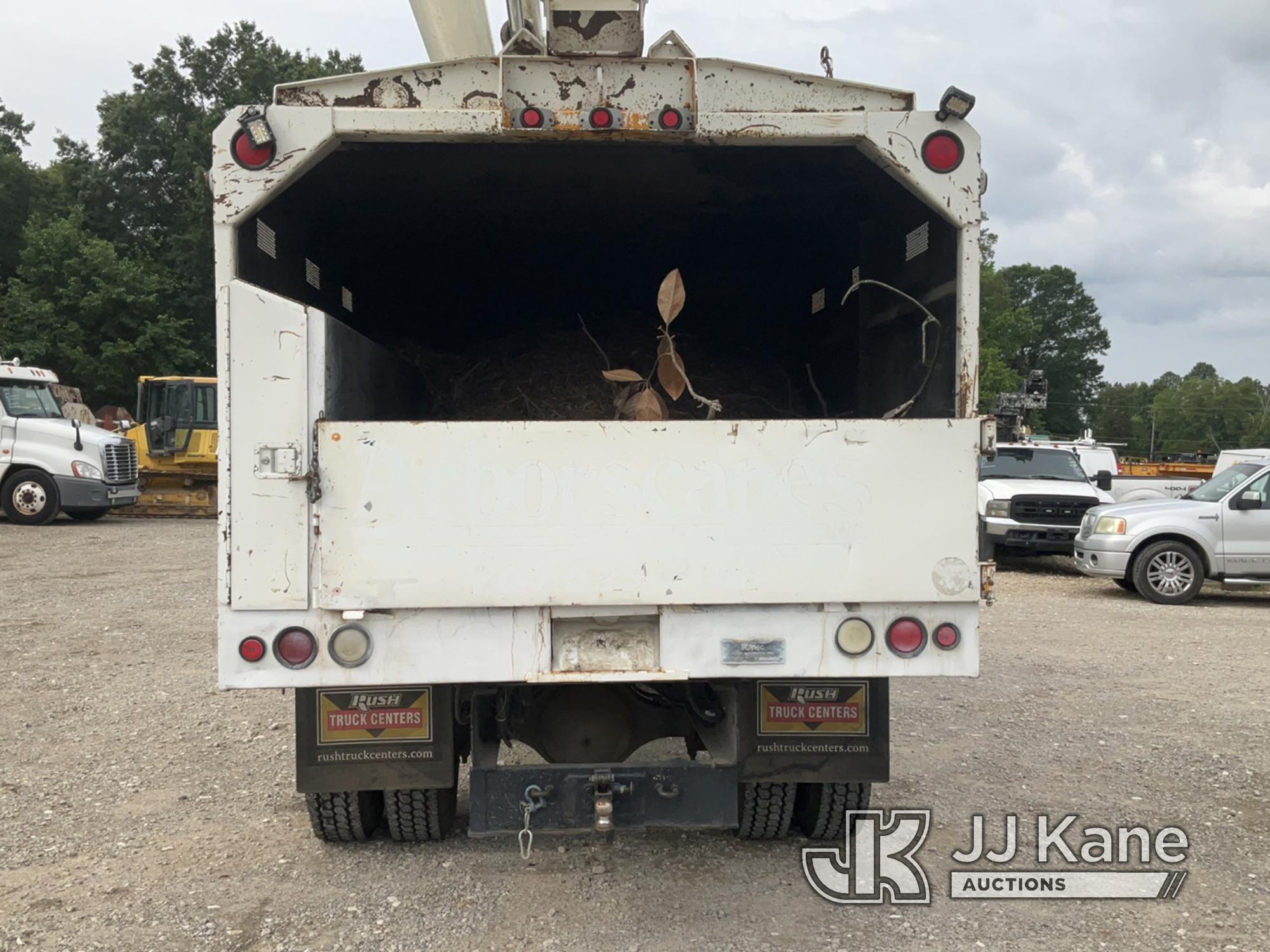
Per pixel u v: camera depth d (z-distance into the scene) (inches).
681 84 133.7
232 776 206.8
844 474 130.3
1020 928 139.7
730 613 130.7
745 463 129.4
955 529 131.3
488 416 206.8
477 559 127.3
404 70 131.7
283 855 165.0
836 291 201.6
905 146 135.6
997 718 252.1
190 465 842.8
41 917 141.6
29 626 368.8
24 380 761.0
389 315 228.4
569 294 233.6
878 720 149.6
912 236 159.6
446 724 144.7
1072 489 574.2
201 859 163.2
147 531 725.3
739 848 168.7
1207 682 293.0
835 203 188.5
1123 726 244.1
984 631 379.2
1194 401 4471.0
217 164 129.3
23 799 191.8
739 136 134.0
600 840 172.1
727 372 224.2
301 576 126.6
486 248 214.1
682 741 218.4
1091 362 3922.2
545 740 156.5
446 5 238.8
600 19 144.7
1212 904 147.7
